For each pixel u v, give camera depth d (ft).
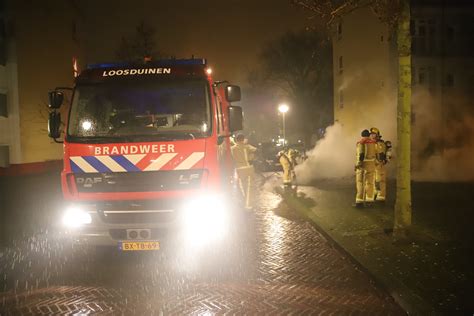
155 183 23.21
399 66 26.81
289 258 26.35
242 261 25.72
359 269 23.86
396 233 27.43
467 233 28.19
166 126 23.79
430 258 23.54
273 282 21.90
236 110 25.67
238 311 18.24
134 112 24.03
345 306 18.63
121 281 22.35
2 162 83.51
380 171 41.04
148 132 23.62
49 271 24.16
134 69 25.07
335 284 21.53
